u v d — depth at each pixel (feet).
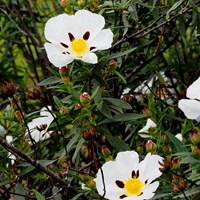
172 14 3.09
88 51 2.38
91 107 2.37
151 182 2.25
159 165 2.15
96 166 2.54
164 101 3.21
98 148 3.10
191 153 2.02
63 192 2.79
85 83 2.54
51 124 2.51
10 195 2.91
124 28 2.91
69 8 2.67
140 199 2.06
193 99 2.05
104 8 2.73
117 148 2.52
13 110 2.56
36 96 2.45
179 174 2.19
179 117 3.12
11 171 2.54
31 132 2.66
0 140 2.27
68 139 3.12
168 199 2.38
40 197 2.14
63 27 2.38
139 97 3.42
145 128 2.55
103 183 2.09
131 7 2.81
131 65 3.19
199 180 2.19
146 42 3.01
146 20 3.23
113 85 3.00
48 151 3.17
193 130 2.01
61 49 2.37
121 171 2.16
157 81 3.40
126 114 2.52
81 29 2.39
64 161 2.75
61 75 2.43
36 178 2.99
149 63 3.24
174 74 3.36
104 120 2.52
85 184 2.35
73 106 2.42
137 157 2.17
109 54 2.76
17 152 2.30
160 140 2.34
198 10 2.76
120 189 2.15
